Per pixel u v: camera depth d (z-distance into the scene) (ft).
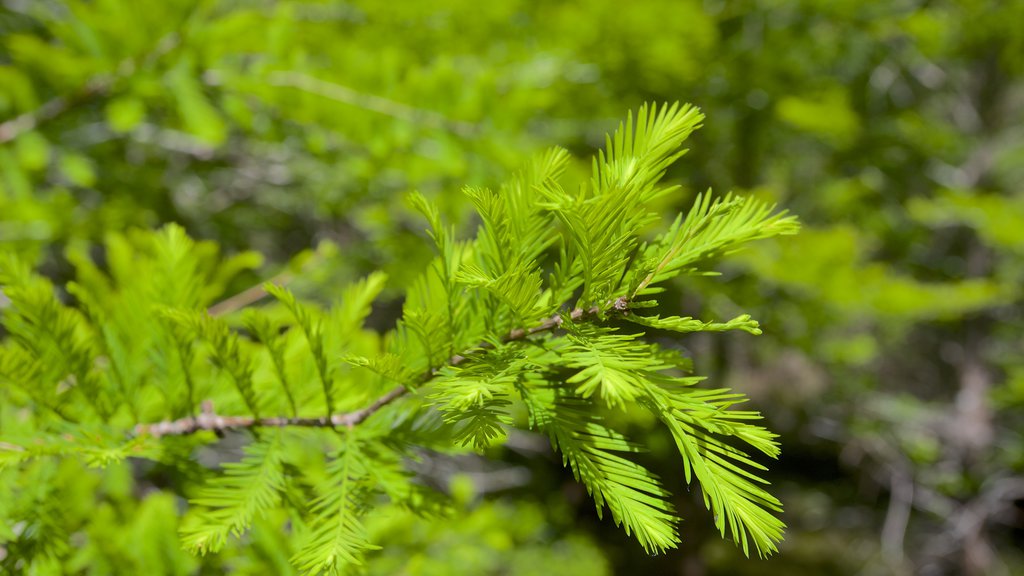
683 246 2.75
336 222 18.94
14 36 6.19
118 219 9.07
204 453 8.11
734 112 20.51
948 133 26.23
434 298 3.32
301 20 8.93
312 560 2.74
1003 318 29.14
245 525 3.06
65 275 8.78
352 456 3.41
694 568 23.70
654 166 2.60
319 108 7.45
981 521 27.89
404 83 7.60
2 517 3.46
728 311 18.97
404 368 2.86
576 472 2.56
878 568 30.99
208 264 5.42
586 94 14.99
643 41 14.20
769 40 19.03
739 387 31.50
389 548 5.31
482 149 7.85
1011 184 30.91
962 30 23.71
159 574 3.91
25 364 3.37
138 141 10.57
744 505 2.33
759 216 2.71
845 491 36.35
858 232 24.52
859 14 19.08
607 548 27.91
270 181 14.43
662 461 18.56
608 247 2.57
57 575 3.53
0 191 7.10
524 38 12.01
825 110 19.47
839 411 29.25
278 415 3.71
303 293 8.73
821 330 21.58
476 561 7.07
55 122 7.07
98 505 4.41
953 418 28.96
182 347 3.67
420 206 2.93
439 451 3.52
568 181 8.84
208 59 6.82
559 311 2.87
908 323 27.22
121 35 6.45
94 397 3.55
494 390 2.52
